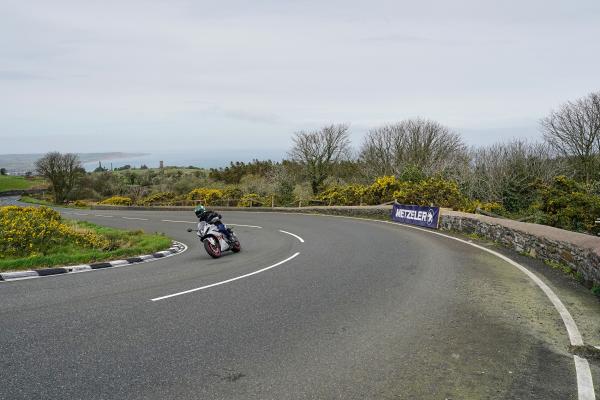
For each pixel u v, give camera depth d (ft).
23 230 43.32
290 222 82.79
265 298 24.13
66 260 36.86
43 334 18.08
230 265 36.14
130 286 27.55
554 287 26.37
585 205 56.70
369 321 20.02
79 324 19.44
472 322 19.88
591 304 22.82
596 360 15.71
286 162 158.30
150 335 18.06
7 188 311.27
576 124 107.14
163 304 22.90
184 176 228.63
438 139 145.18
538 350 16.60
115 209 170.91
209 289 26.40
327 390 13.39
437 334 18.33
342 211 98.63
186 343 17.17
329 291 25.70
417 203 84.38
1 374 14.28
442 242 47.39
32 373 14.37
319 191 138.92
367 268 32.81
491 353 16.31
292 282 28.25
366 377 14.30
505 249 41.88
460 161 120.06
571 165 104.47
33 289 26.63
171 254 47.24
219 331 18.62
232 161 207.92
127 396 12.89
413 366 15.16
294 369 14.85
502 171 99.35
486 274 30.25
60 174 228.02
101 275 31.86
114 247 48.85
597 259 25.45
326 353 16.25
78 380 13.88
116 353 16.10
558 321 19.97
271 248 47.32
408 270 31.86
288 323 19.74
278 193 139.74
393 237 52.65
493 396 13.10
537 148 110.01
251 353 16.20
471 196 99.14
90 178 243.40
